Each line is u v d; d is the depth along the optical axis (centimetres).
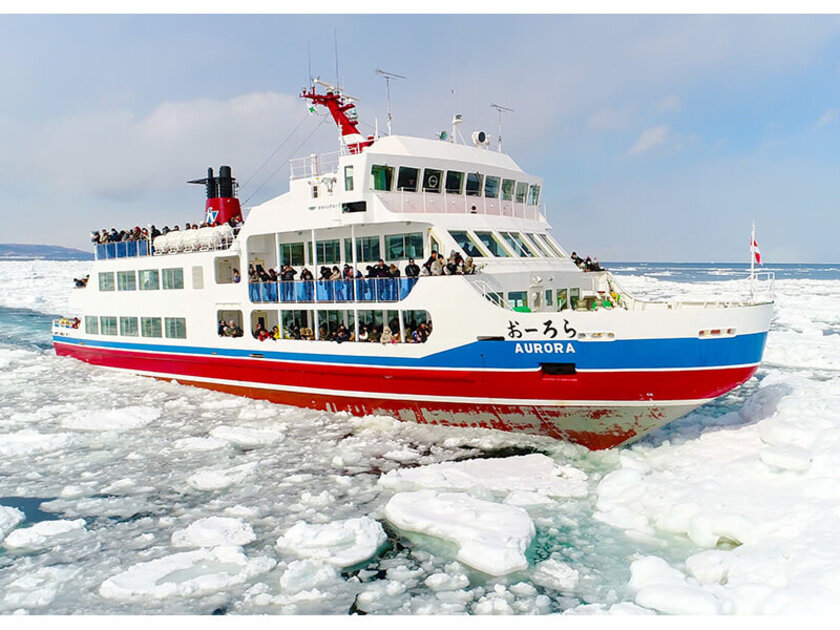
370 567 978
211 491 1283
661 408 1336
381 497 1234
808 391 1652
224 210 2412
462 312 1459
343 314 1758
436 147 1791
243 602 883
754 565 848
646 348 1291
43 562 1008
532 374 1398
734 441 1352
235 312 2067
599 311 1309
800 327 3653
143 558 1016
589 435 1450
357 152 1941
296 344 1789
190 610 866
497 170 1888
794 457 1078
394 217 1591
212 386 2083
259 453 1502
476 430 1565
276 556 1012
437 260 1525
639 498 1151
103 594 908
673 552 982
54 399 2083
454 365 1491
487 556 956
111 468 1423
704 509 1021
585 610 828
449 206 1764
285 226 1805
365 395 1673
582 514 1130
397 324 1650
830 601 723
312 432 1655
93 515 1179
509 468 1325
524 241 1803
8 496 1283
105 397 2086
